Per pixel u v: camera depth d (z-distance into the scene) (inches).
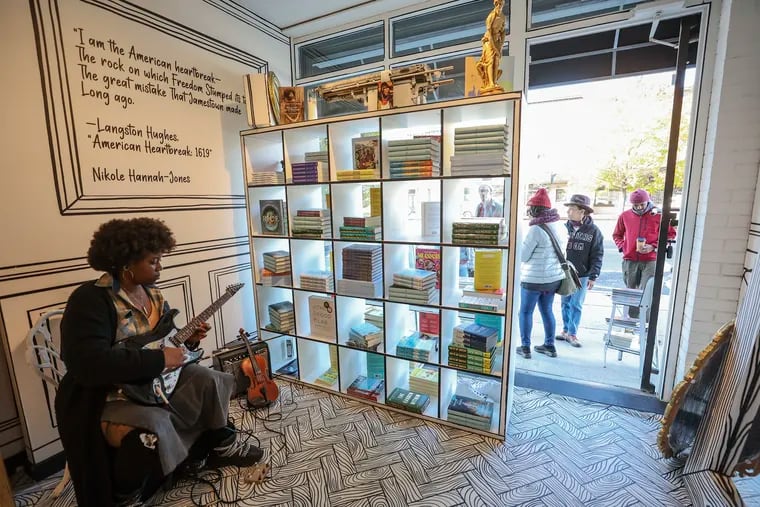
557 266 101.4
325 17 105.7
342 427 78.4
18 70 60.3
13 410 66.0
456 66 96.7
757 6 63.6
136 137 77.9
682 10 72.9
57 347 67.1
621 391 90.6
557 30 82.3
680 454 67.4
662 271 84.7
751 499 57.9
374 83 77.3
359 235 81.7
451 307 74.3
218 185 97.3
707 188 72.1
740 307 57.1
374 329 89.4
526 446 71.1
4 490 44.0
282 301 108.5
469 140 67.6
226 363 90.0
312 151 97.3
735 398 53.9
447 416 78.8
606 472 63.9
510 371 71.7
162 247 55.6
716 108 69.8
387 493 60.2
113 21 72.7
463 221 72.2
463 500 58.4
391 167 76.3
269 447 72.1
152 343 57.6
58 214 66.4
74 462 50.5
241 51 101.1
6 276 60.6
